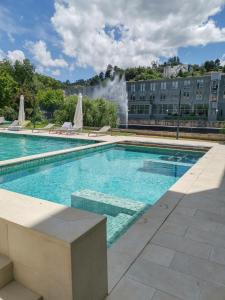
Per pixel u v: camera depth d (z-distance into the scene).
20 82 35.19
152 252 2.23
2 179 5.74
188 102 34.09
